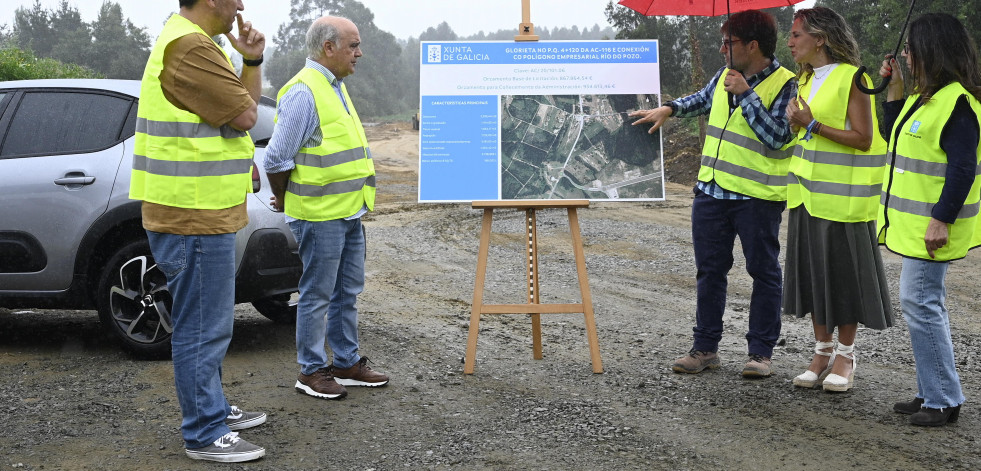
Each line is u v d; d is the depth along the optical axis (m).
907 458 3.56
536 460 3.55
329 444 3.78
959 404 4.00
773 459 3.56
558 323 6.65
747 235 4.88
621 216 14.95
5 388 4.63
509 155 5.15
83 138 5.45
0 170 5.45
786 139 4.70
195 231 3.42
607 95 5.20
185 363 3.51
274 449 3.71
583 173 5.14
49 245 5.32
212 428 3.56
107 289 5.27
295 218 4.41
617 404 4.39
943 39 3.82
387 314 6.97
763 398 4.50
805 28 4.54
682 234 12.69
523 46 5.23
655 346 5.85
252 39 3.72
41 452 3.63
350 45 4.47
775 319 4.95
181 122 3.38
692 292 8.23
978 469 3.43
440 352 5.61
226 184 3.48
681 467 3.47
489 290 8.31
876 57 30.28
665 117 5.12
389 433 3.93
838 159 4.47
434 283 8.72
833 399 4.48
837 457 3.58
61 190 5.32
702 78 34.16
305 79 4.39
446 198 5.10
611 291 8.26
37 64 25.66
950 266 9.67
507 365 5.26
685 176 25.66
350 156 4.45
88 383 4.74
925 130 3.88
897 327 6.38
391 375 5.00
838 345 4.63
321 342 4.54
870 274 4.46
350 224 4.55
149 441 3.80
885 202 4.10
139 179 3.48
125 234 5.32
